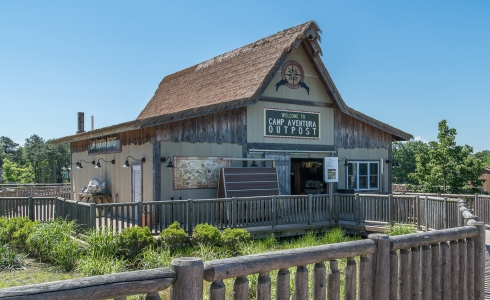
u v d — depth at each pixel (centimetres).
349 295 388
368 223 1466
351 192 1870
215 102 1744
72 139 1991
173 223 1146
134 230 1009
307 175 2248
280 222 1421
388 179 2080
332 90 1861
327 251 364
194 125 1543
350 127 1975
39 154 6512
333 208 1566
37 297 231
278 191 1627
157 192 1449
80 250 941
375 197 1452
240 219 1338
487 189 4197
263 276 327
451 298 489
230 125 1633
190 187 1520
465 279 506
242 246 1094
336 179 1592
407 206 1366
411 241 433
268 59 1717
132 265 957
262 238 1366
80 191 2108
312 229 1480
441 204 1184
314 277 364
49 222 1085
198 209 1242
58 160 6650
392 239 417
